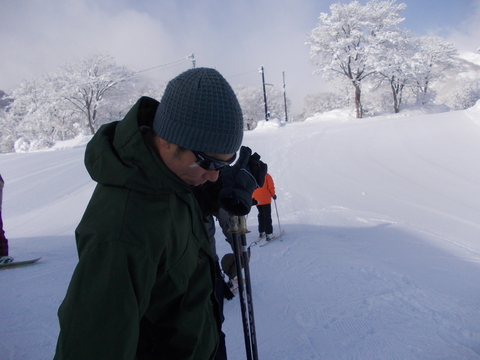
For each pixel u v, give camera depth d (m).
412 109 39.91
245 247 1.67
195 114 0.93
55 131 36.03
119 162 0.93
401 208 7.01
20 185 10.48
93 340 0.78
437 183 8.65
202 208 1.67
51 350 2.42
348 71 36.28
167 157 1.00
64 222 7.30
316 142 14.22
